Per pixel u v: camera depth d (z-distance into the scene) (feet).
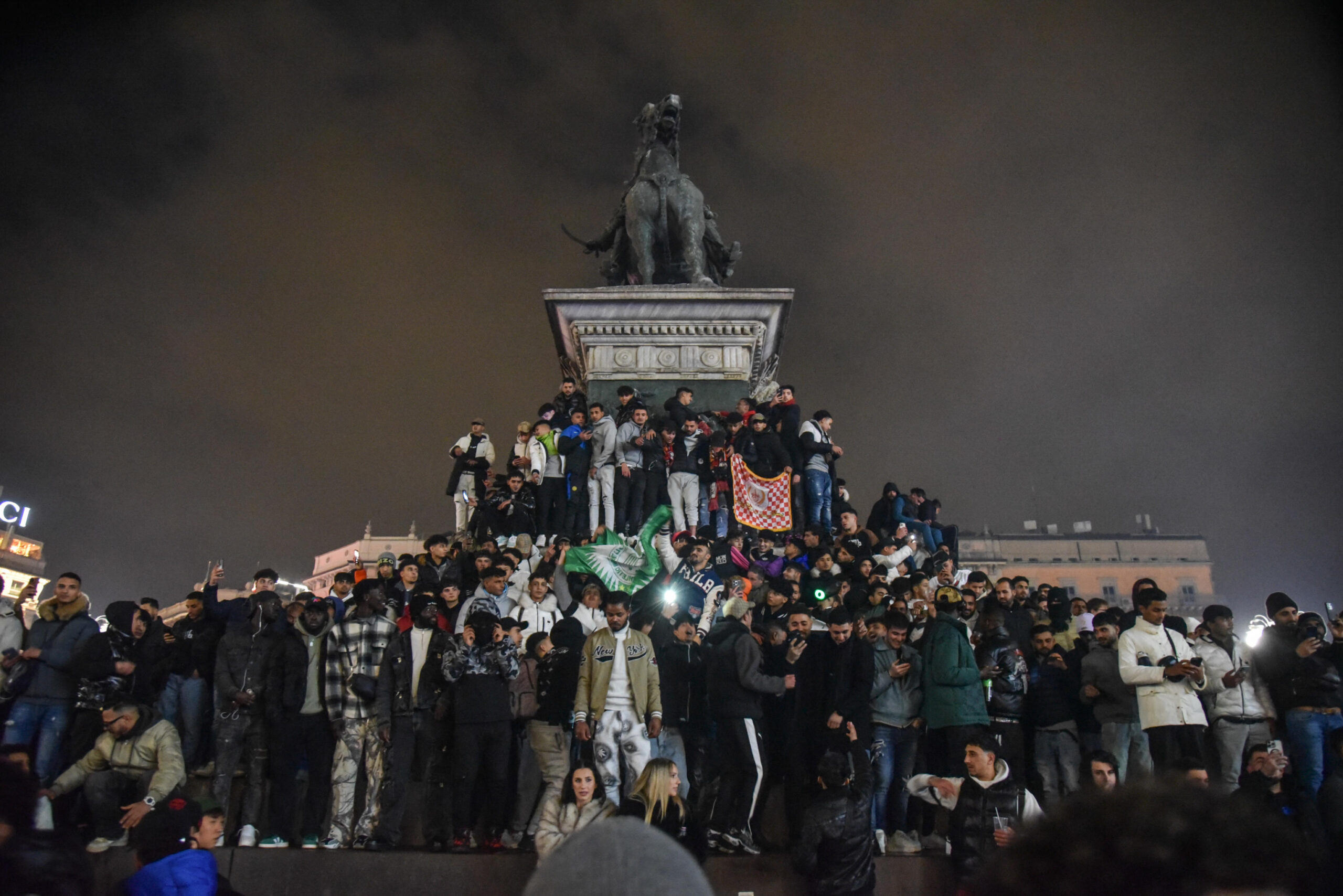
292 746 27.55
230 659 28.14
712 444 49.90
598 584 31.32
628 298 57.26
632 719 25.67
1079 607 40.04
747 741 25.71
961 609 34.45
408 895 24.62
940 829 28.96
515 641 27.02
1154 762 26.78
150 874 17.94
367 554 176.04
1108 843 4.04
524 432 49.29
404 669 27.48
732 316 57.36
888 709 27.94
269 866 25.18
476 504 46.14
